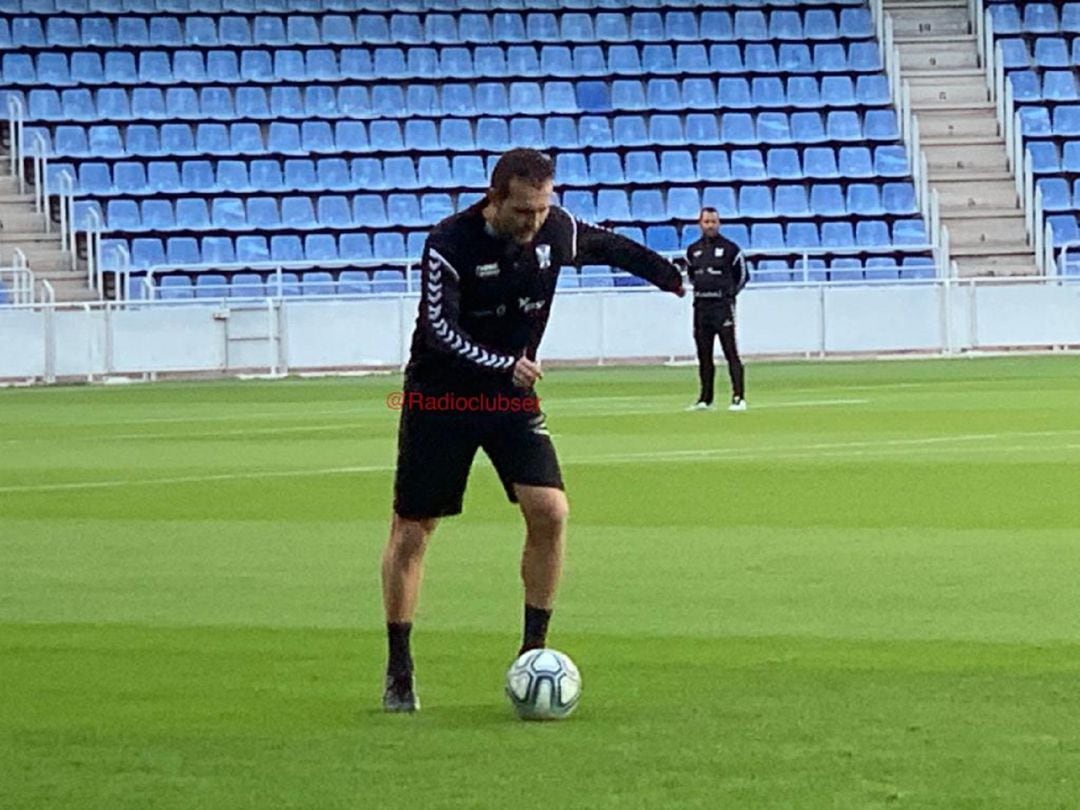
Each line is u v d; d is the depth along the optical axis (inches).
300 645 328.2
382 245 1477.6
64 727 262.5
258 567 422.3
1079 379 1082.1
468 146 1540.4
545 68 1592.0
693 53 1605.6
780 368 1277.1
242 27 1588.3
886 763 232.4
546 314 278.5
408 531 272.7
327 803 217.9
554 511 274.2
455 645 326.6
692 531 470.3
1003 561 413.4
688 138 1557.6
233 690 288.8
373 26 1605.6
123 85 1545.3
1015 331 1369.3
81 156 1487.5
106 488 590.6
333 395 1095.0
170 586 396.5
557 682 261.9
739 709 267.6
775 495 544.7
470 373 270.4
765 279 1488.7
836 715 262.2
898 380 1106.7
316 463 665.6
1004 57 1605.6
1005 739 244.4
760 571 404.8
